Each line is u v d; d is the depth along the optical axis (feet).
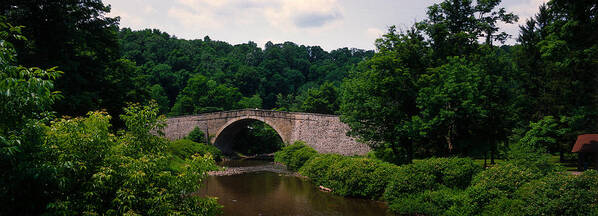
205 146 140.15
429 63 69.92
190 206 29.17
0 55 19.33
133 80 108.17
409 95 67.26
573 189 33.01
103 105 67.05
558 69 64.59
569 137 60.90
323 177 73.87
